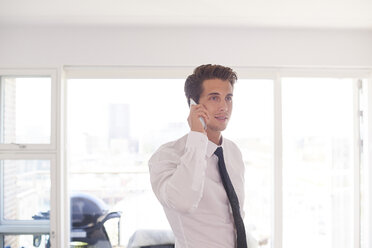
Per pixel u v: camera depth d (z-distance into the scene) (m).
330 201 3.10
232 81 1.04
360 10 2.07
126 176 3.50
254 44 2.46
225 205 1.05
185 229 1.01
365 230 2.66
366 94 2.63
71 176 2.67
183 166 0.89
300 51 2.47
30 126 2.50
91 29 2.42
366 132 2.65
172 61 2.43
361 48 2.49
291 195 3.95
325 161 3.26
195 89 1.03
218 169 1.08
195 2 1.95
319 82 3.09
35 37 2.41
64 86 2.49
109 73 2.49
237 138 2.77
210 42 2.44
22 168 2.55
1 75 2.45
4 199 2.57
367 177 2.64
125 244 3.17
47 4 1.98
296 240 3.76
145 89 2.75
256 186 3.49
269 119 2.62
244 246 1.00
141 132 2.84
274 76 2.54
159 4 1.98
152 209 3.27
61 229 2.44
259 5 1.99
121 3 1.97
